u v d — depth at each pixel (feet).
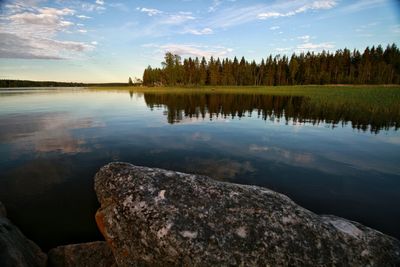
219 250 7.13
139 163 22.03
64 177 18.65
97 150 25.70
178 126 40.50
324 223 8.31
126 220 8.13
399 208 14.87
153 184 8.91
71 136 32.22
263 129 38.34
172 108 69.00
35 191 16.37
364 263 7.47
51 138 30.83
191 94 138.62
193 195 8.58
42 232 12.46
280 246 7.34
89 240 12.05
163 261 7.30
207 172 20.17
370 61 237.86
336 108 61.77
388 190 17.21
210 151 25.91
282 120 47.62
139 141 29.84
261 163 22.43
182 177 9.43
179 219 7.69
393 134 34.68
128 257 7.82
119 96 127.65
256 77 263.29
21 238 9.59
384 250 7.95
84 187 17.02
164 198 8.38
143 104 80.94
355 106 61.16
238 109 66.28
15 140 29.48
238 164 22.12
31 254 9.20
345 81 229.66
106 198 9.12
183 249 7.14
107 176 9.69
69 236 12.25
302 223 8.00
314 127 40.14
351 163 22.66
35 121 44.04
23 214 13.83
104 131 35.76
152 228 7.59
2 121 43.62
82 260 9.65
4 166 20.63
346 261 7.38
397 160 23.58
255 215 8.04
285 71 256.11
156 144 28.48
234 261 7.01
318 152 26.02
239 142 29.91
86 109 65.51
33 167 20.52
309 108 65.36
